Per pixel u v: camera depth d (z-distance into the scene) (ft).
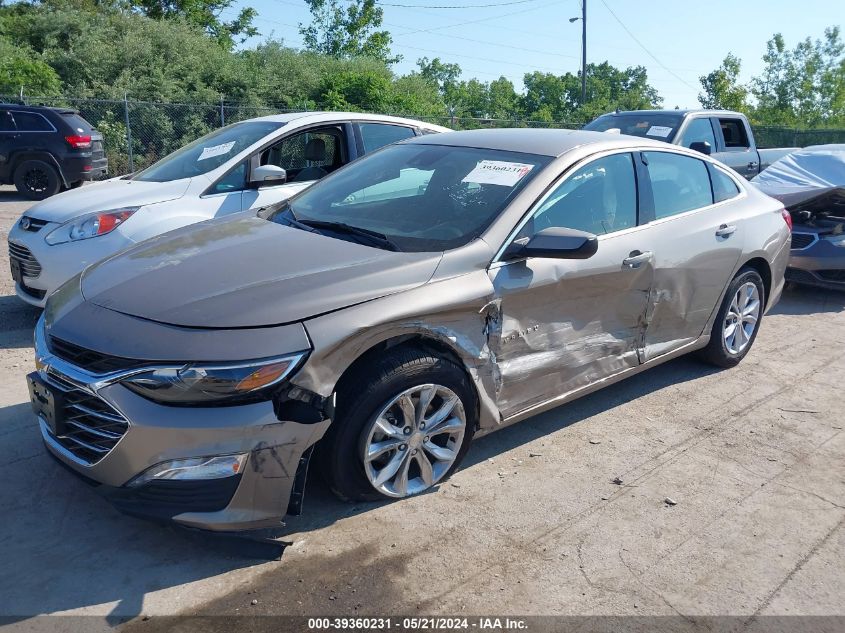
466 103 188.24
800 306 24.63
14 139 43.98
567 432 14.06
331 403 9.57
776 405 15.78
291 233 12.15
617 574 9.91
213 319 9.40
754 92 141.49
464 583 9.55
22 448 12.37
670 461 13.08
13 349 17.20
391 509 11.06
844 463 13.32
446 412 11.11
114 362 9.19
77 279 11.53
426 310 10.39
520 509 11.30
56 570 9.43
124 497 9.29
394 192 13.34
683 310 15.24
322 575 9.55
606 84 215.51
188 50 81.71
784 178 27.43
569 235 11.22
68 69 75.15
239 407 9.11
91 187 20.12
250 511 9.38
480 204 12.23
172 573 9.48
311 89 87.76
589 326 13.08
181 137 66.23
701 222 15.37
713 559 10.34
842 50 134.92
